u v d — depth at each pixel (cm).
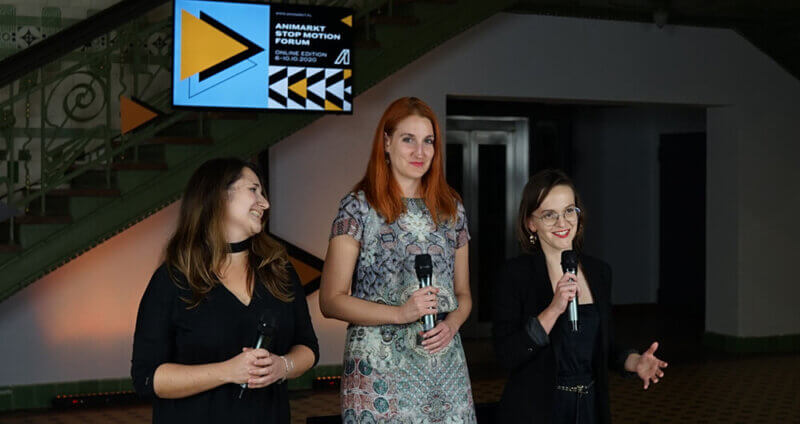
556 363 338
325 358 810
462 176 1052
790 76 988
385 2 752
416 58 738
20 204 645
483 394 782
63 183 707
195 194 288
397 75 834
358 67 724
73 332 750
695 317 1273
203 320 283
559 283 332
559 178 353
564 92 890
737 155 974
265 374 273
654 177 1358
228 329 284
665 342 1055
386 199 333
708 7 900
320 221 814
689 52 941
